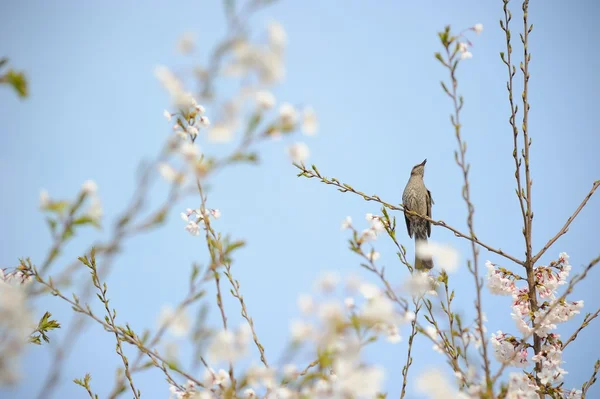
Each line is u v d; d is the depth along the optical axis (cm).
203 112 394
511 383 525
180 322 365
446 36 521
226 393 436
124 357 525
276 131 312
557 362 672
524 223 768
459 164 522
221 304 466
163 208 306
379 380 406
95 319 467
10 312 285
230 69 290
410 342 607
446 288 579
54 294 448
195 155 314
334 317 401
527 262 749
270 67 290
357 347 411
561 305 704
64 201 286
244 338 397
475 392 491
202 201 508
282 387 445
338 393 404
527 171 774
